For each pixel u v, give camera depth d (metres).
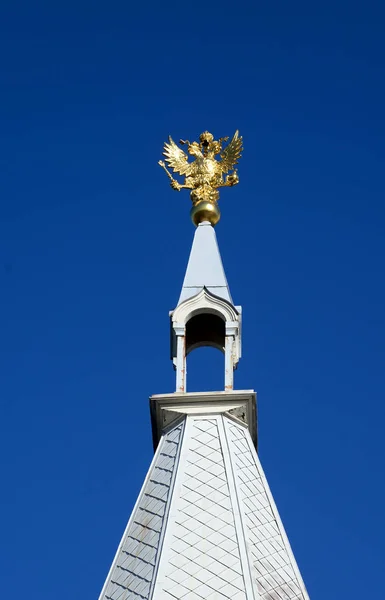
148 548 42.62
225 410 47.25
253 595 40.28
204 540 42.19
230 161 55.34
